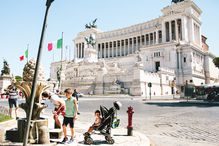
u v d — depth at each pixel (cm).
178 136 1179
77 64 9550
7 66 5819
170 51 8406
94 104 3588
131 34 12569
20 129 922
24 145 502
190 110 2516
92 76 8188
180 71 8225
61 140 999
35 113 947
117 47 13362
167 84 7275
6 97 5466
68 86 8119
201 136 1167
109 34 13762
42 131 894
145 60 8981
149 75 6481
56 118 1219
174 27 10675
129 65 9750
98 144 941
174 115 2075
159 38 11288
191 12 10531
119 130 1305
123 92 6481
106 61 10638
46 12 540
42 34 534
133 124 1595
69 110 977
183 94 5047
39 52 528
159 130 1360
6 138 938
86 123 1602
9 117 1655
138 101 4250
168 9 11150
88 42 11194
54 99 1223
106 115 972
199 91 4672
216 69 10706
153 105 3328
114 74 6994
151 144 997
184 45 8312
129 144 944
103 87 7131
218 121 1658
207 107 2875
